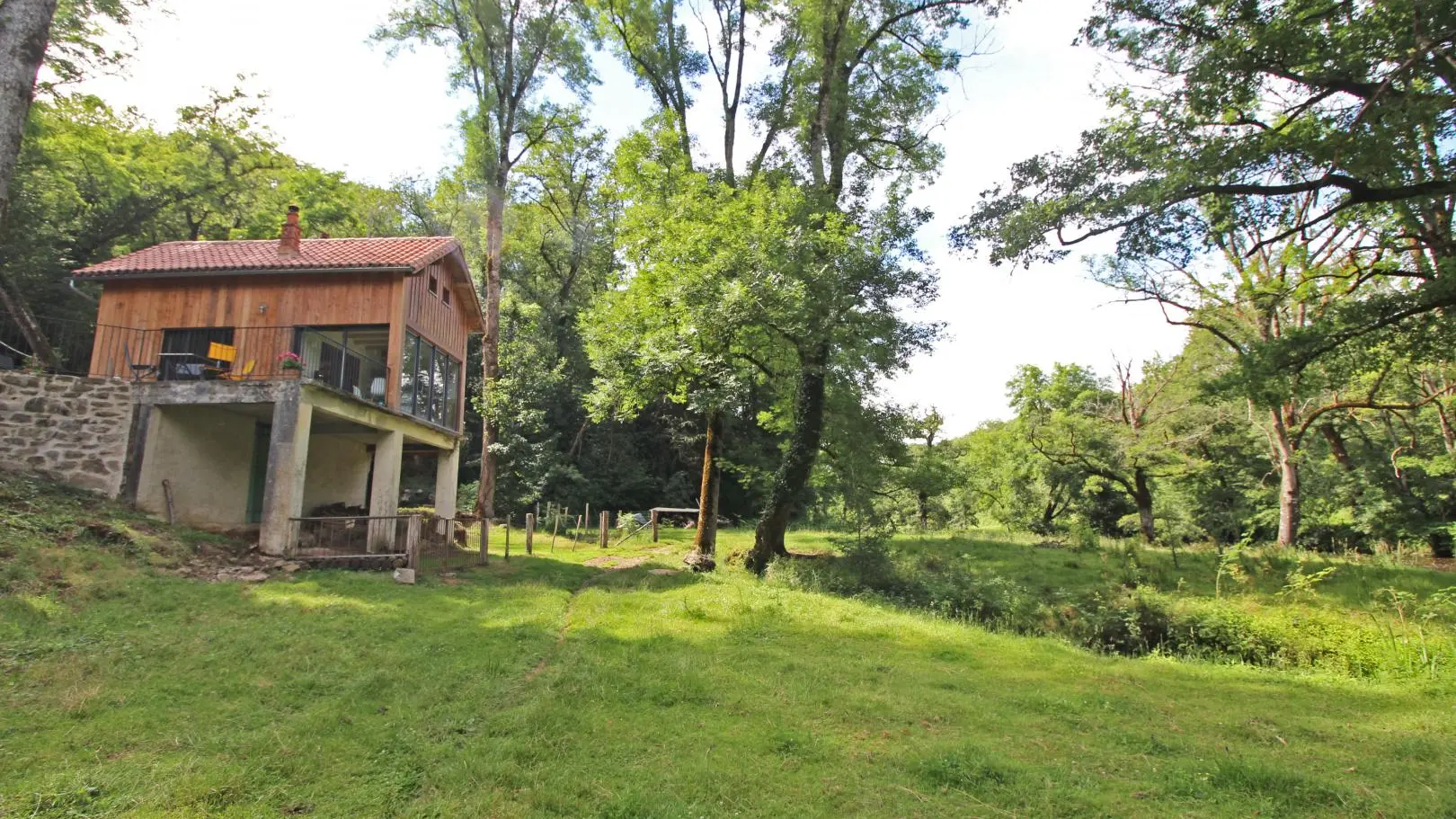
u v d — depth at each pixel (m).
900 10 19.30
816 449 18.09
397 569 12.04
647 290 17.52
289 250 16.83
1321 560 18.88
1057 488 32.03
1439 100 9.55
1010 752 5.56
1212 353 23.94
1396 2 9.49
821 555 19.20
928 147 20.89
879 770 5.07
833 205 18.89
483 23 24.86
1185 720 6.86
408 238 18.81
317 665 6.97
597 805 4.36
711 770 4.89
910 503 26.42
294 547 12.68
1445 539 22.83
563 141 29.34
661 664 7.76
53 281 22.31
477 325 21.83
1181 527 28.25
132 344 15.52
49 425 12.68
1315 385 13.10
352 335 16.89
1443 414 21.98
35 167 21.83
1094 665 9.49
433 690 6.45
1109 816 4.46
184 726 5.28
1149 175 11.59
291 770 4.63
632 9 20.83
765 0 20.53
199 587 9.95
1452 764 5.63
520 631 8.96
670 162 19.70
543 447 31.23
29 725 5.07
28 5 11.30
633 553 20.30
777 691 6.98
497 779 4.64
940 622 12.44
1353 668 10.65
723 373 16.42
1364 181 11.28
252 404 13.14
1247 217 12.53
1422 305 11.29
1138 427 27.05
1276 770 5.18
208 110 27.66
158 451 13.23
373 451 21.52
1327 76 10.55
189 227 28.55
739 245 15.87
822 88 19.11
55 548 9.68
